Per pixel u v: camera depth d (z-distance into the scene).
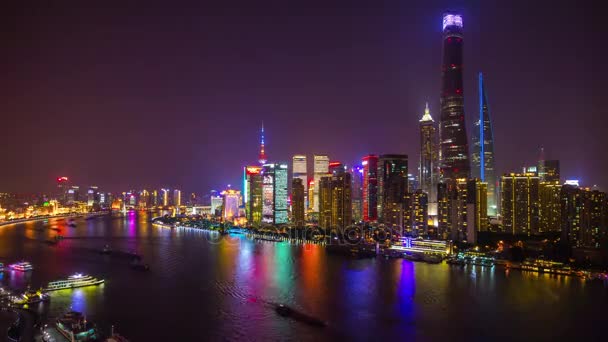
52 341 172.88
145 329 197.25
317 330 199.12
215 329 198.88
